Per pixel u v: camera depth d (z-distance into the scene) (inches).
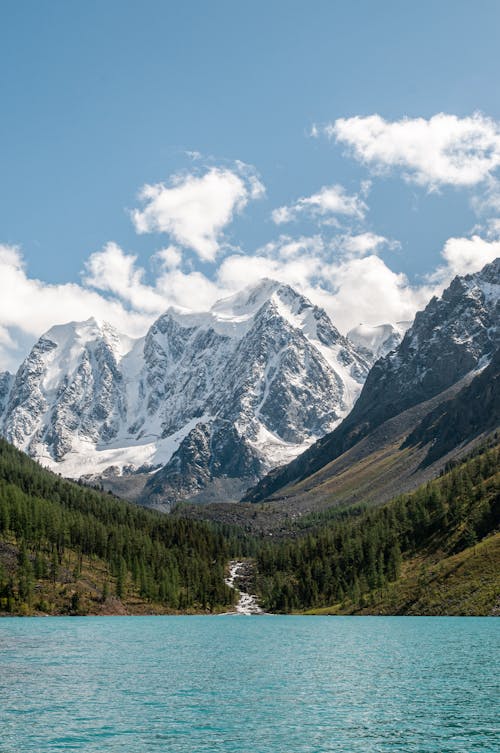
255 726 3540.8
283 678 4901.6
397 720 3627.0
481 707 3885.3
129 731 3432.6
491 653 5994.1
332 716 3732.8
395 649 6392.7
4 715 3737.7
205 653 6314.0
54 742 3240.7
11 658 5871.1
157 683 4682.6
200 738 3321.9
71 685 4579.2
